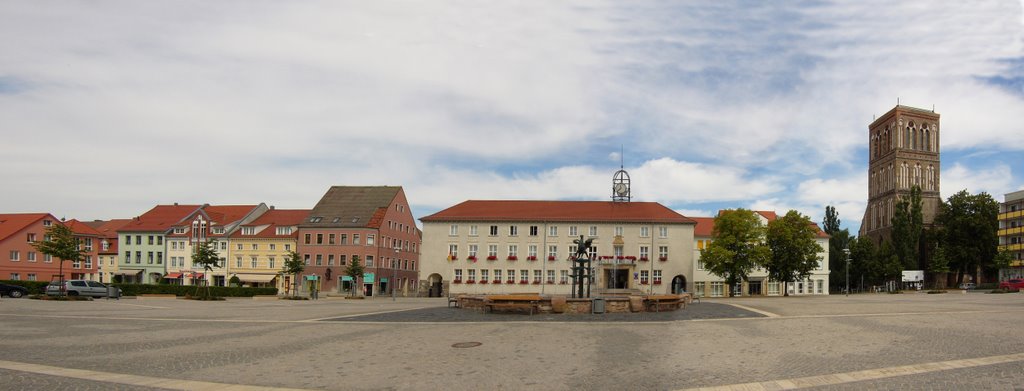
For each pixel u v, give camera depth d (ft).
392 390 45.93
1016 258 350.23
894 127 429.38
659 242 293.84
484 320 97.66
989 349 59.16
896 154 425.69
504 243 295.48
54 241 197.88
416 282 395.14
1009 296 189.26
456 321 96.53
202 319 107.14
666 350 63.05
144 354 63.46
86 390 45.83
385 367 55.01
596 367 53.93
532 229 295.48
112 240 376.07
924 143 431.84
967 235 362.74
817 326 83.46
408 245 381.81
